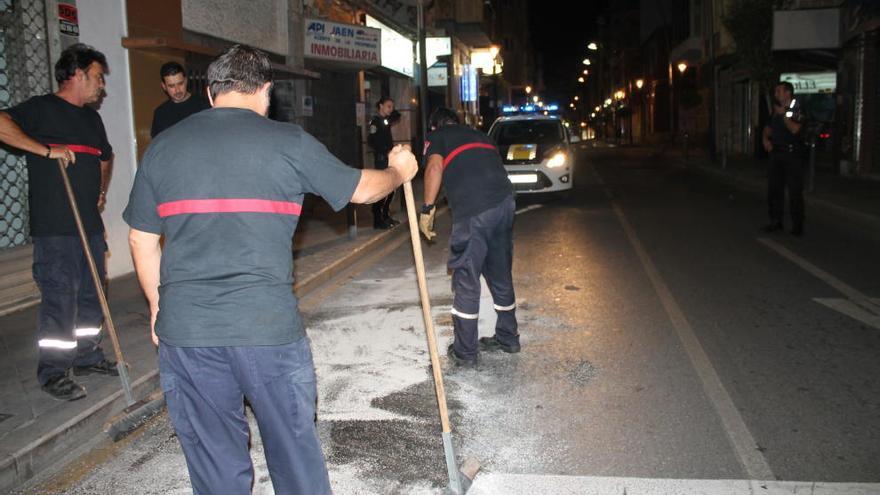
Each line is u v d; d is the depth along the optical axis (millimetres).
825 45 18438
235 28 11562
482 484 3684
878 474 3701
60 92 4641
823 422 4320
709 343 5809
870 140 17969
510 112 31781
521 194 15500
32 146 4227
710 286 7691
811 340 5848
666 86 54312
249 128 2654
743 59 20453
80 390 4586
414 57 23141
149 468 3934
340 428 4344
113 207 7992
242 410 2764
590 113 109250
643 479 3695
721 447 4027
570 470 3809
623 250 9773
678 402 4656
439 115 5387
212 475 2709
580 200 15562
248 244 2572
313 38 14000
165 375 2686
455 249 5270
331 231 11289
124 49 8125
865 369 5184
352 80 17750
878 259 8969
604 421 4398
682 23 43875
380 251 10195
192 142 2609
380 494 3602
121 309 6738
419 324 6516
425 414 4539
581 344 5848
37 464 3896
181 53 8633
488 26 36281
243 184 2578
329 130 16312
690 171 24016
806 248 9719
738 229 11367
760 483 3631
